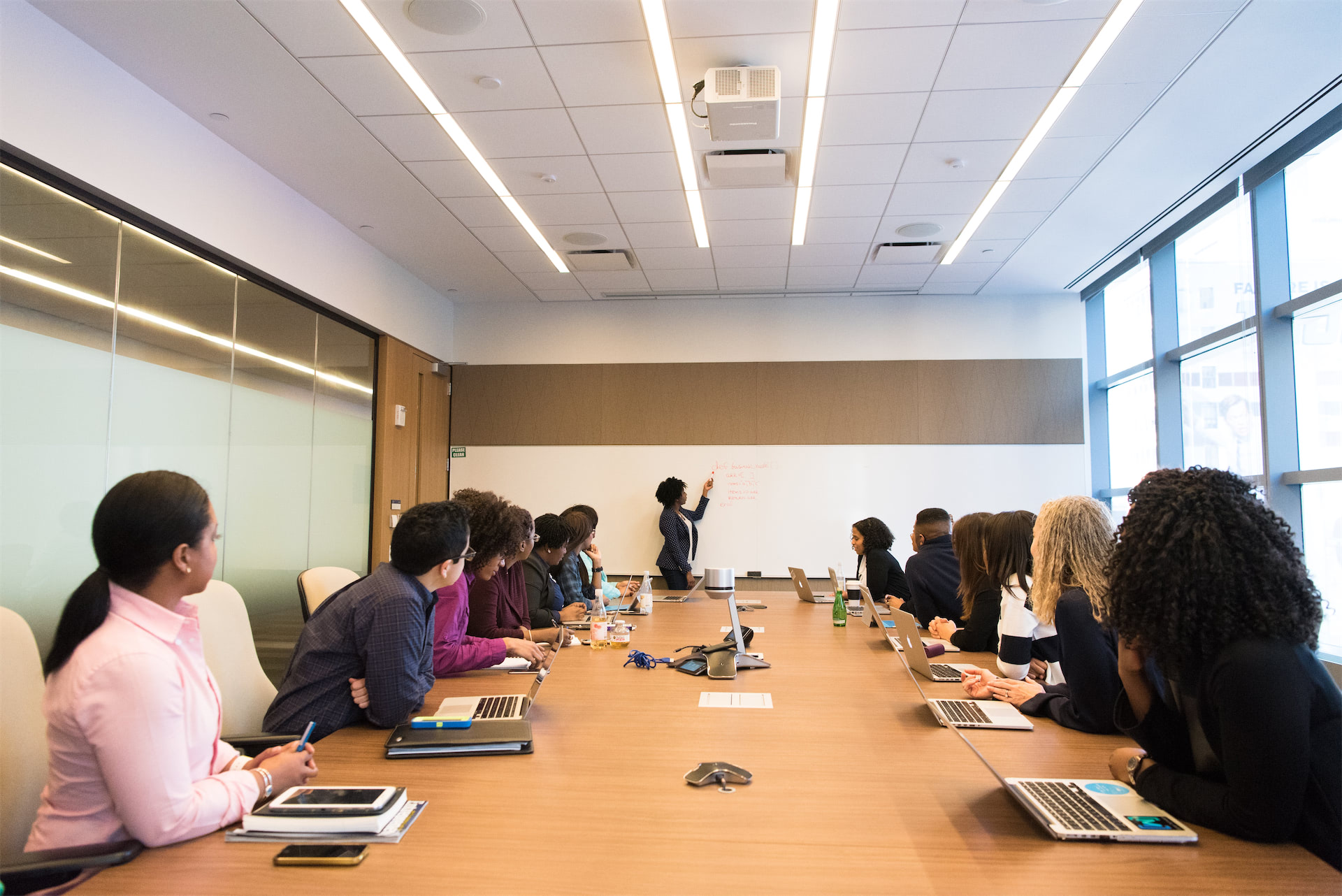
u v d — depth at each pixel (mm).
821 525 7168
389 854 1251
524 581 3561
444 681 2553
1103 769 1635
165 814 1257
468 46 3361
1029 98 3803
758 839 1312
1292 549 1269
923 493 7117
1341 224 4023
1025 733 1898
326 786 1465
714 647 2850
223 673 2225
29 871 1150
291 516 4988
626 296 7312
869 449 7191
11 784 1422
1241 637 1229
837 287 7008
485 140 4234
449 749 1751
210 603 2262
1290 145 4281
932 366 7203
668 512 6977
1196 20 3184
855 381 7246
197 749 1453
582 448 7410
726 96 3469
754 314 7379
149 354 3764
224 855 1247
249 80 3627
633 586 5672
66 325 3277
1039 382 7094
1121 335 6750
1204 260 5348
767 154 4379
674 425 7359
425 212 5262
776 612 4598
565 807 1448
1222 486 1304
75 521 3322
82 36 3268
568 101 3822
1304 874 1156
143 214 3650
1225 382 5121
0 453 3000
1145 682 1451
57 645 1300
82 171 3293
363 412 5980
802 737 1903
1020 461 7062
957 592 3855
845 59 3471
